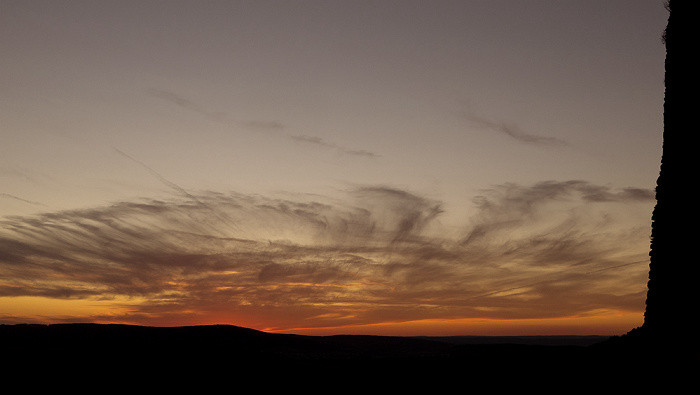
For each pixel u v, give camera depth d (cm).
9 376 3120
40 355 3622
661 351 1895
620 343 2294
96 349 3994
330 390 2936
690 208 1927
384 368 3278
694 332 1805
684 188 1967
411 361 3397
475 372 2728
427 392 2564
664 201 2056
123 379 3228
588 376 2056
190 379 3266
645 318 2088
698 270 1848
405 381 2853
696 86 1978
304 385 3106
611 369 2012
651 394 1706
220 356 3956
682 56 2061
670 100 2097
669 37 2147
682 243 1939
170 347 4216
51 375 3200
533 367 2508
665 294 1984
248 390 3030
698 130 1945
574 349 2867
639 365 1911
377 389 2811
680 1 2100
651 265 2086
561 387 2058
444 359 3316
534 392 2100
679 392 1645
